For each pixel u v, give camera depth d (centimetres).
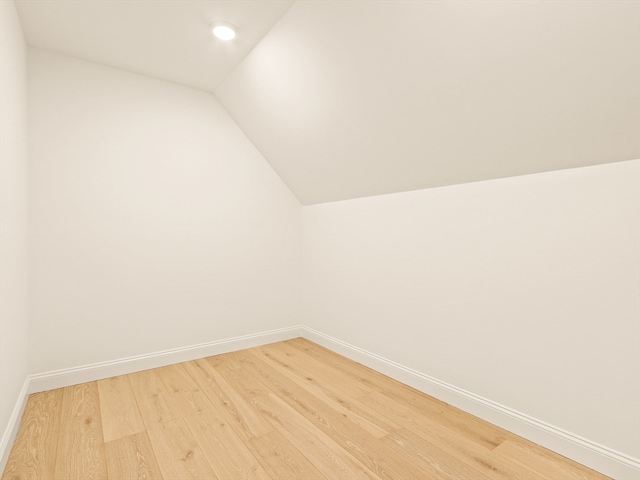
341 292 309
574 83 136
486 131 175
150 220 274
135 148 269
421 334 236
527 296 179
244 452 168
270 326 341
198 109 300
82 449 169
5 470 153
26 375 220
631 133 137
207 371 268
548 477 150
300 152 292
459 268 212
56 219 237
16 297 188
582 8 116
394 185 252
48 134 235
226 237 312
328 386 242
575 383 161
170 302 283
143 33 220
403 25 158
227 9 197
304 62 216
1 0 156
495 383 193
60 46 234
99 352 253
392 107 199
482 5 133
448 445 173
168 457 164
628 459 145
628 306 146
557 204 167
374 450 169
